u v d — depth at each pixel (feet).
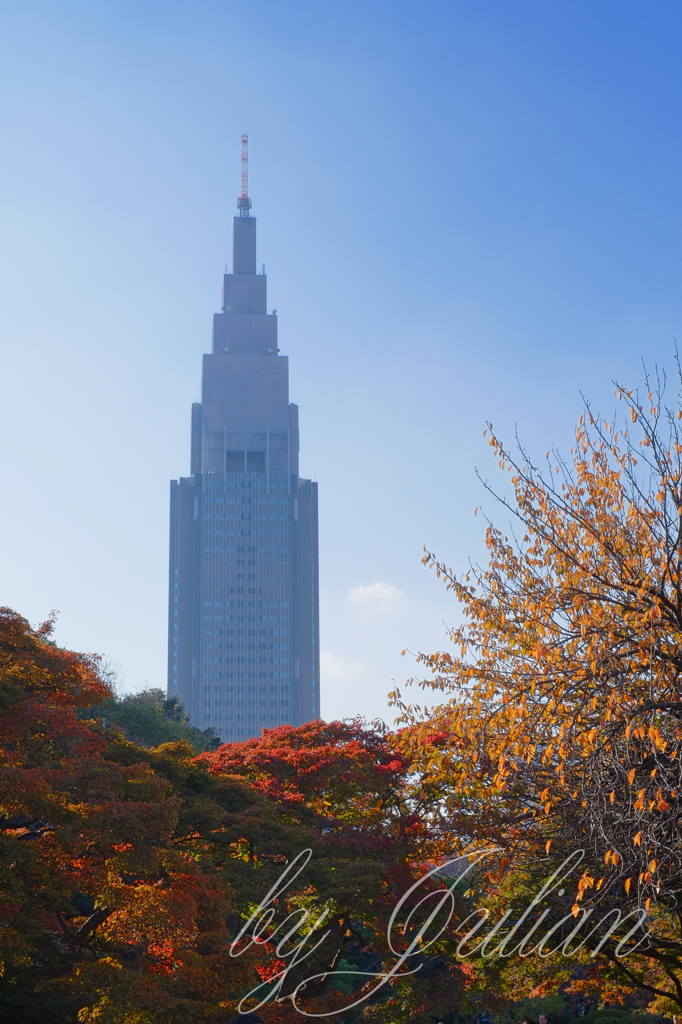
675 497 55.77
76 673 83.61
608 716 49.93
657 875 51.34
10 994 68.13
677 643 55.16
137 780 74.02
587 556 58.08
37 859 64.64
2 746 72.28
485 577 59.57
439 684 61.77
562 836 60.90
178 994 70.54
